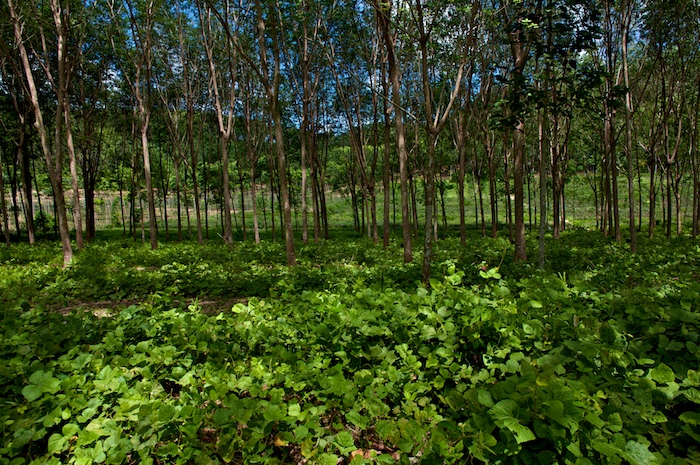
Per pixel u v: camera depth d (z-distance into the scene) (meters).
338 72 18.78
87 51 16.81
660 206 35.66
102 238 25.77
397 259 11.97
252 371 2.99
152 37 17.94
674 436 2.31
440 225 34.12
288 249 11.41
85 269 9.19
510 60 15.45
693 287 3.83
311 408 2.63
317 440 2.53
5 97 18.69
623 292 3.92
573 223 32.06
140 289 7.92
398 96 11.25
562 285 3.99
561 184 23.42
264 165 26.23
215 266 10.04
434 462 2.21
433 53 8.82
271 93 11.08
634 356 2.69
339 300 4.01
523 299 3.49
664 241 15.51
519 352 2.73
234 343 3.42
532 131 18.20
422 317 3.42
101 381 2.66
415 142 18.59
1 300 6.96
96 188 33.94
